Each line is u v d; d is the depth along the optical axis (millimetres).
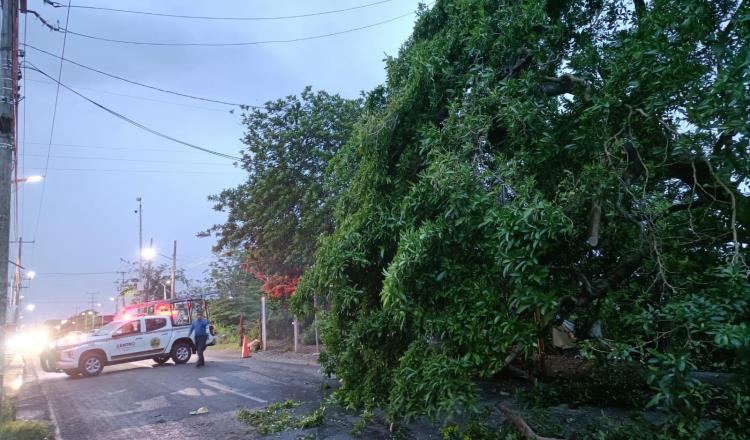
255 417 7652
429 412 4793
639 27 5348
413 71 6781
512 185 4738
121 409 9102
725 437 4059
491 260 4641
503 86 5738
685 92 4480
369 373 6508
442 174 4973
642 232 4758
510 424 5676
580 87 5578
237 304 30250
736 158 4273
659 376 3771
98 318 44625
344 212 7352
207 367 15070
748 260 4391
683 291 4277
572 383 7930
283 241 17109
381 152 6434
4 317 7715
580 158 5195
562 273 4918
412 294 4805
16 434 7148
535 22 6094
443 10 7887
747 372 4059
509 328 4340
